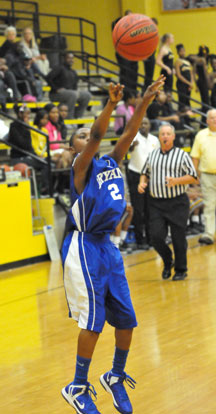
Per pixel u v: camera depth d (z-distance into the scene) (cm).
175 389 508
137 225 1122
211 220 1135
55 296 850
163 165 862
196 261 1012
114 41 488
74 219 433
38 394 516
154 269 980
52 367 579
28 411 483
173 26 1919
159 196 873
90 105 1559
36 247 1079
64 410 482
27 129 1131
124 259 1066
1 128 1206
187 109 1477
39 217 1095
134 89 1609
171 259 909
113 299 434
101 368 566
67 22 2016
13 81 1346
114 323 439
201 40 1903
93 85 1681
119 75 1555
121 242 1116
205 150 1102
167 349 609
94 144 415
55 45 1803
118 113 1307
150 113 1370
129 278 928
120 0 1948
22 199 1052
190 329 670
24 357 611
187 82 1616
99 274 427
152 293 834
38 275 985
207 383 517
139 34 479
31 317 753
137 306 773
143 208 1124
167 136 859
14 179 1056
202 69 1653
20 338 673
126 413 434
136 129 448
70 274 431
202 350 600
